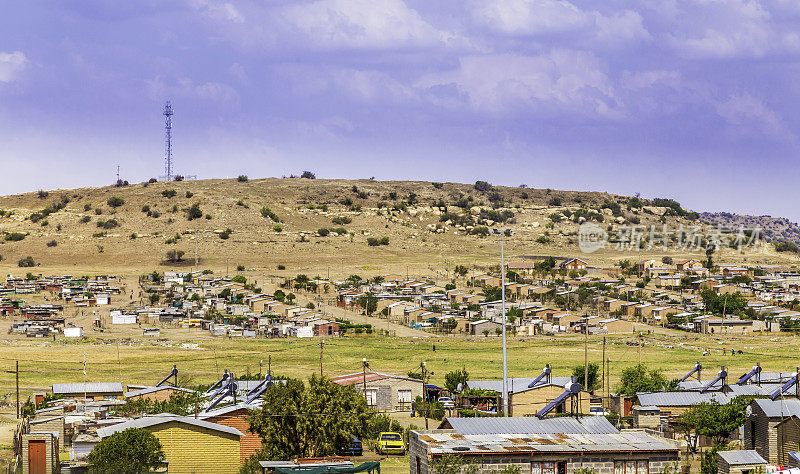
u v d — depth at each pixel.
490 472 63.41
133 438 71.38
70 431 87.81
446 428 73.75
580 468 63.47
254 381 115.44
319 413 80.50
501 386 119.25
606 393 129.62
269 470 69.69
